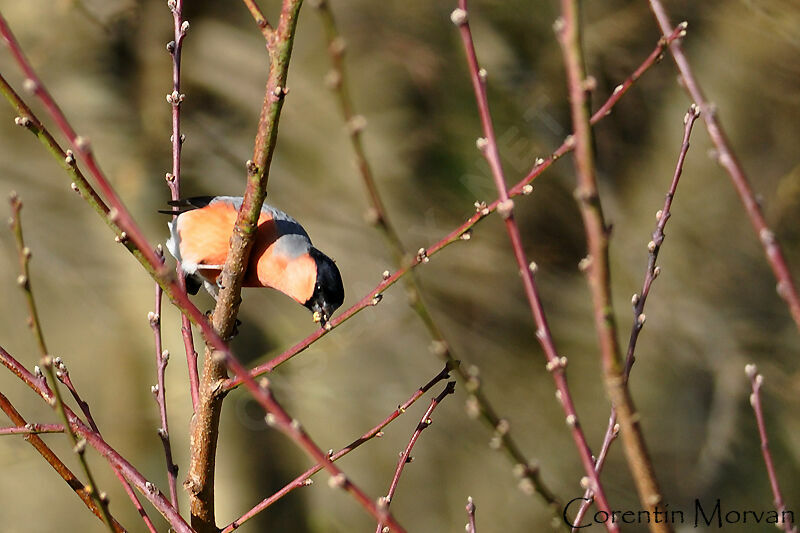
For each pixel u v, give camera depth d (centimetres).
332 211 1280
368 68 1284
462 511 1332
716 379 1306
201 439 425
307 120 1292
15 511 1148
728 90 1298
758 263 1312
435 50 1271
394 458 1326
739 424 1280
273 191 1279
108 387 1182
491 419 297
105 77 1222
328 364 1270
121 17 1203
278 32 372
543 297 1320
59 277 1193
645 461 274
